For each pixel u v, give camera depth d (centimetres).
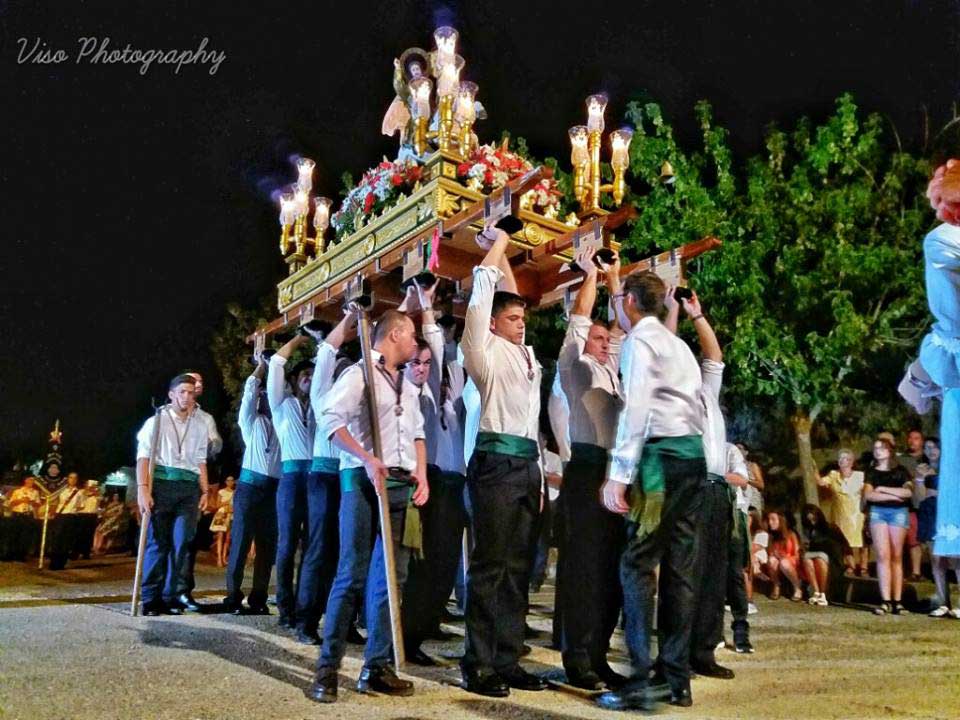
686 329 1185
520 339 427
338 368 532
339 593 381
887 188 1200
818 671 462
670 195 1189
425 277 475
